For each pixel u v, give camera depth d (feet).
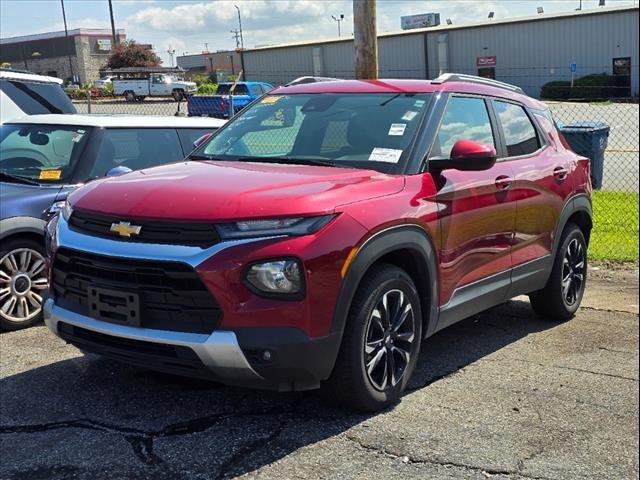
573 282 20.49
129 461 11.71
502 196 16.56
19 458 11.80
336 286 12.12
